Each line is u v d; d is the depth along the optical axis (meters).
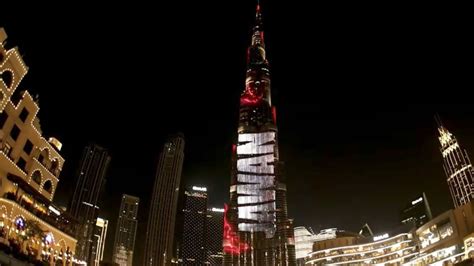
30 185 87.00
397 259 183.62
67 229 100.38
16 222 79.94
